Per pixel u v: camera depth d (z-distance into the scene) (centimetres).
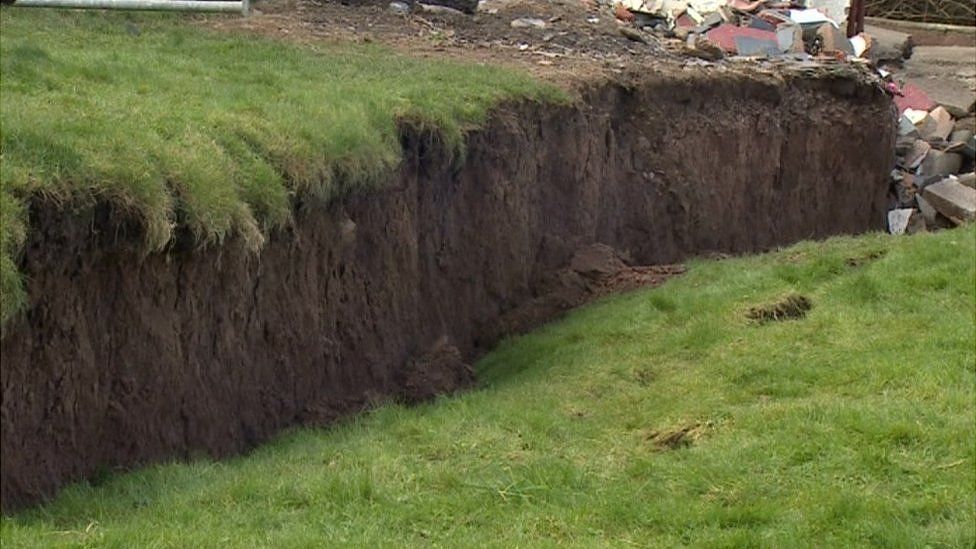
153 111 971
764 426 930
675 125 1664
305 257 1027
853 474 852
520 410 1008
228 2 1392
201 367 914
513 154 1338
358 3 1753
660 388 1055
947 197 2016
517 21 1859
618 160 1588
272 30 1509
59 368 793
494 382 1152
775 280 1281
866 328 1133
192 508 777
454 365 1168
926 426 909
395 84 1273
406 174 1173
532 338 1255
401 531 765
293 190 978
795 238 1844
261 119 1022
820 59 1997
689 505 809
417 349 1188
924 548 749
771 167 1798
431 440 942
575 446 930
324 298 1062
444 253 1255
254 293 967
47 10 1373
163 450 873
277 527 755
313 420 1020
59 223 775
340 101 1134
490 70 1437
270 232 967
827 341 1113
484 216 1306
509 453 909
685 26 2086
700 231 1680
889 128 1969
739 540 758
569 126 1455
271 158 976
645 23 2061
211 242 877
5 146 788
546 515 793
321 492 808
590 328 1237
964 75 2623
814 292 1241
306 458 901
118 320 837
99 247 808
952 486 829
